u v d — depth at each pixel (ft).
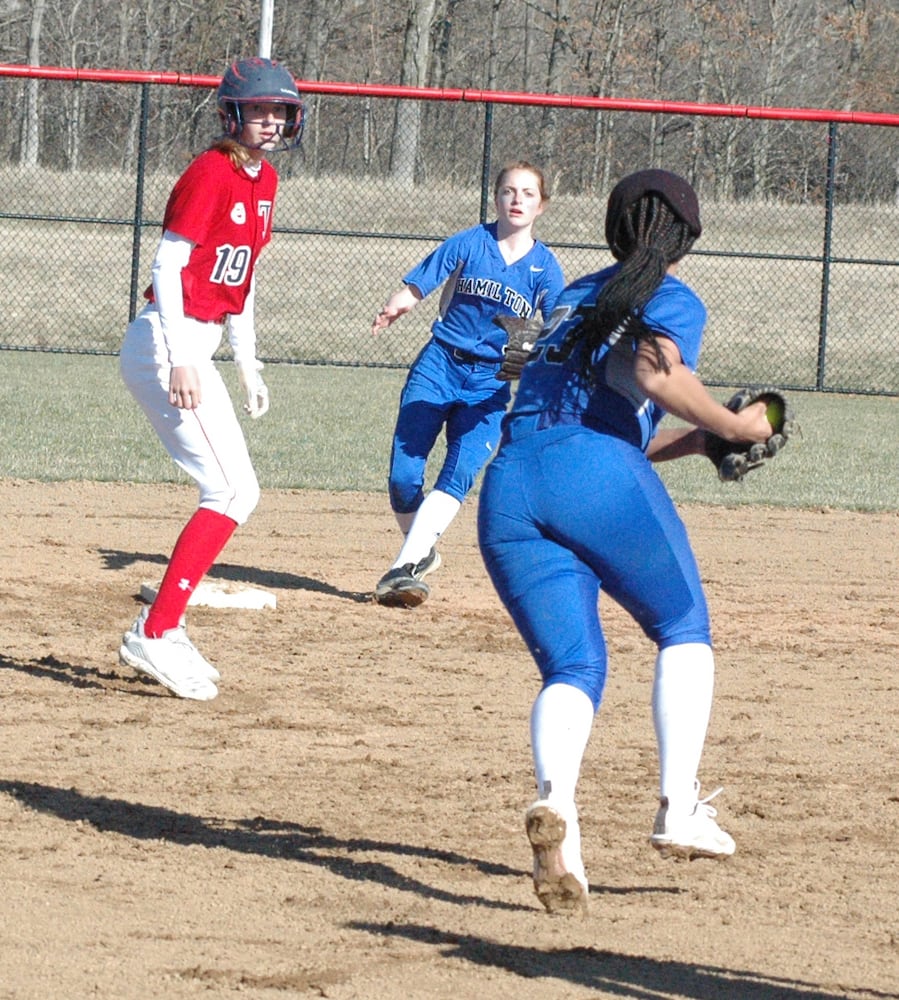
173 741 66.74
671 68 504.43
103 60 521.24
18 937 43.93
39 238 295.28
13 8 536.01
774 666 85.61
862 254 307.37
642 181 46.52
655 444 49.37
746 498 144.25
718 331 273.75
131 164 348.59
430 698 75.82
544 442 45.96
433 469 155.84
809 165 335.47
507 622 94.22
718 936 46.44
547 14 467.93
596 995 41.37
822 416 207.72
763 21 512.63
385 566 110.11
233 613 93.09
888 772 65.46
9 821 55.01
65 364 223.10
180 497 132.98
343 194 291.58
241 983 41.22
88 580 99.76
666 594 47.03
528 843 55.06
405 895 49.24
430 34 511.40
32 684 74.95
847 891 50.93
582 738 45.83
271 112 71.61
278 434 168.55
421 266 94.79
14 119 323.57
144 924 45.57
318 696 75.46
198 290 73.31
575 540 46.01
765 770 65.21
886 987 42.86
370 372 236.22
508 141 297.33
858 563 117.70
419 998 40.65
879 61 508.94
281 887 49.55
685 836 47.60
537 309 95.45
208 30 476.54
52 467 142.10
